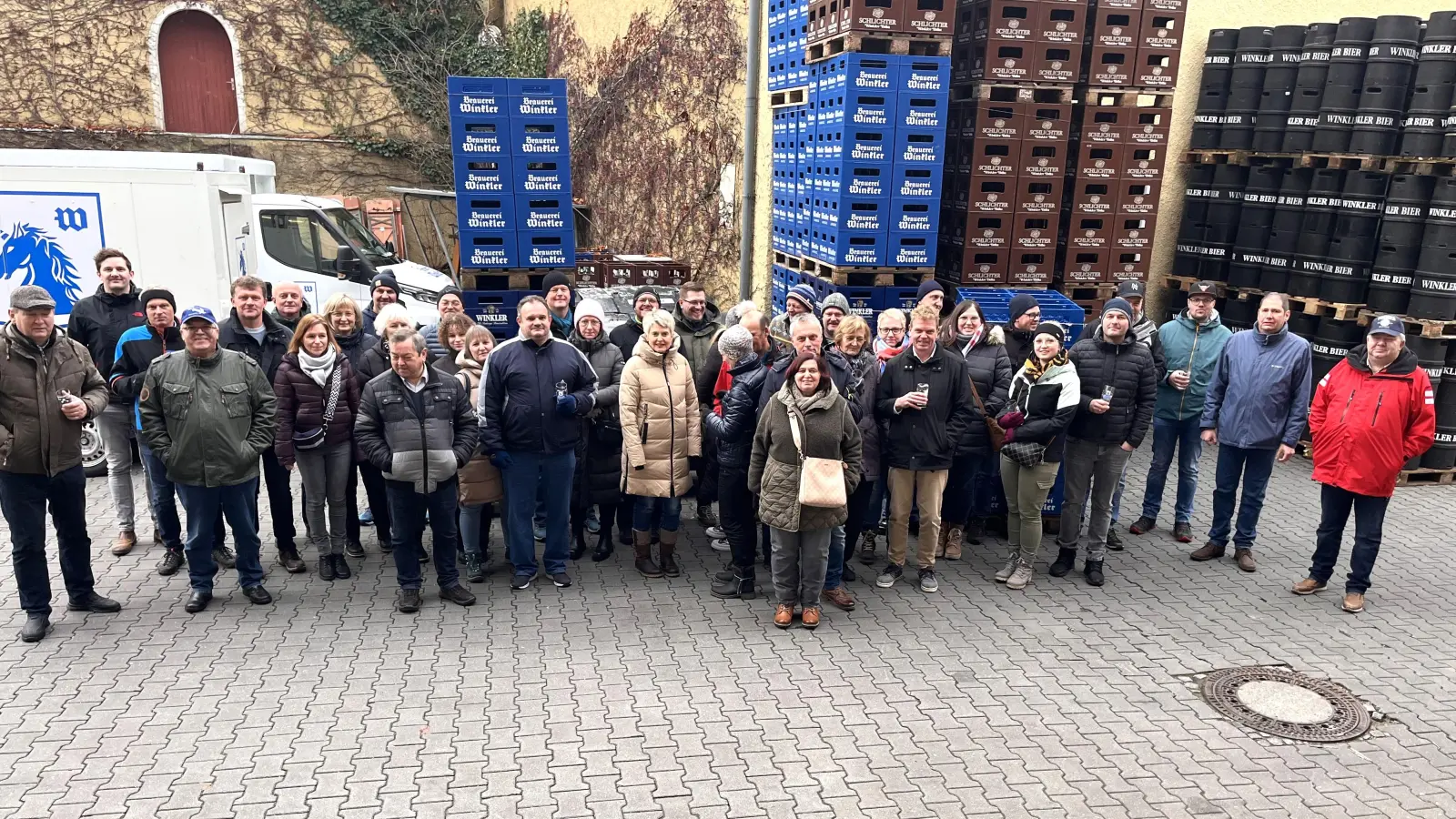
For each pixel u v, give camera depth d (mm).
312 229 10703
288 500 5945
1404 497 8086
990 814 3789
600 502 6180
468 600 5648
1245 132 9305
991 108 7434
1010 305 6520
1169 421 6941
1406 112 8133
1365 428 5582
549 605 5691
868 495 5996
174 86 17422
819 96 7676
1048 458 5766
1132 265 8086
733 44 11023
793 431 5145
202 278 8188
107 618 5348
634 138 14234
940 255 8203
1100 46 7543
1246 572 6426
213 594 5719
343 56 17984
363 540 6699
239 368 5309
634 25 13938
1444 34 7684
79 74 16609
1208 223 9664
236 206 8930
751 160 10492
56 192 7766
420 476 5281
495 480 5832
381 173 18359
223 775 3902
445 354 6227
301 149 17781
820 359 5168
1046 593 6023
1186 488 7008
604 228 15758
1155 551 6805
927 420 5695
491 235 7938
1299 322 8891
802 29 8094
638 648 5141
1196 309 6781
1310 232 8633
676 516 6094
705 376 6328
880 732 4359
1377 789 4012
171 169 7973
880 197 7312
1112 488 6062
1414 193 7930
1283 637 5434
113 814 3643
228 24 17281
